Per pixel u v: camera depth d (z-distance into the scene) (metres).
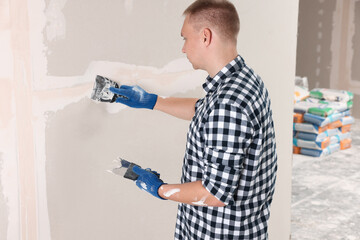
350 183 4.51
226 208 1.58
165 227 2.20
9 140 1.51
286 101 2.75
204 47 1.52
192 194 1.49
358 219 3.74
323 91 5.55
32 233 1.65
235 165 1.45
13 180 1.55
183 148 2.19
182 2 2.00
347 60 6.88
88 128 1.77
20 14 1.47
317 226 3.61
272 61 2.57
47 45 1.56
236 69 1.54
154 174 1.60
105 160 1.87
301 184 4.46
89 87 1.73
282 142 2.79
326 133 5.28
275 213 2.84
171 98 1.87
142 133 1.99
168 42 1.99
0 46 1.43
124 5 1.79
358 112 7.00
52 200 1.70
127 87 1.80
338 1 6.77
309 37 7.04
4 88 1.46
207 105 1.50
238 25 1.54
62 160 1.70
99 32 1.72
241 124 1.43
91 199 1.85
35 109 1.57
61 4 1.58
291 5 2.63
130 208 2.02
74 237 1.81
